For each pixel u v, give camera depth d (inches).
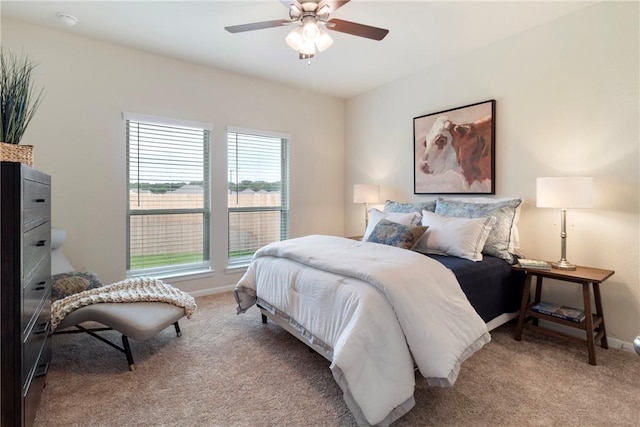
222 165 149.6
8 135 62.2
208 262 148.7
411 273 72.6
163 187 136.6
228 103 149.9
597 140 98.0
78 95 116.0
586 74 99.7
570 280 88.6
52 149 112.2
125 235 126.9
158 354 90.0
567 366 83.7
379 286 67.2
